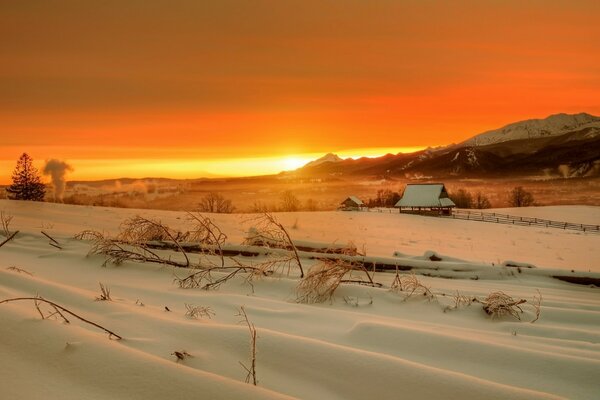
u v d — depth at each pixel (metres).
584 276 9.53
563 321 5.83
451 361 3.71
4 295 4.62
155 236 10.81
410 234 31.11
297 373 3.18
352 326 4.54
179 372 2.59
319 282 6.57
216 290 7.00
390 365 3.15
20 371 2.59
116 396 2.39
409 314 5.83
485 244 28.75
